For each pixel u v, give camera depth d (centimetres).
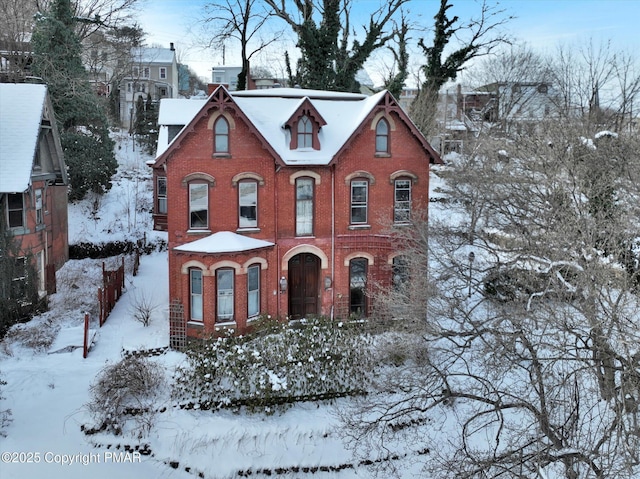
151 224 3875
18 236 2547
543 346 1534
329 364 1978
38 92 2739
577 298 1692
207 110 2158
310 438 1806
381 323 2186
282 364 1948
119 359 2088
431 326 1794
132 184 4384
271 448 1764
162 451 1703
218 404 1877
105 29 5144
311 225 2353
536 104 5275
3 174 2422
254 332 2214
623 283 1501
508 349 1475
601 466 1288
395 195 2394
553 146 2403
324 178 2323
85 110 3900
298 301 2422
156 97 8050
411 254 2098
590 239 1595
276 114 2372
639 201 1934
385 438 1831
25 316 2439
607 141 2331
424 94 4378
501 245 2550
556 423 1555
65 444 1684
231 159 2219
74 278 2992
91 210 3900
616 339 1413
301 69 4044
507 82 5062
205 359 1961
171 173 2189
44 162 2878
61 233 3238
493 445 1838
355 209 2375
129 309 2602
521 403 1509
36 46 3788
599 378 1487
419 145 2389
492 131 4259
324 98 2508
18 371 1978
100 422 1758
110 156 4022
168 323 2423
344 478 1723
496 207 2447
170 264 2205
